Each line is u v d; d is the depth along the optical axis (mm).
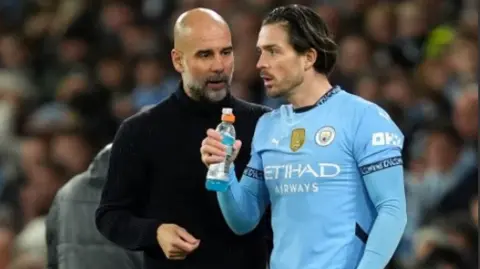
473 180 30578
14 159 44031
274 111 19844
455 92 36875
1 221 34906
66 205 22844
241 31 44031
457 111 32594
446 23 41188
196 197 20766
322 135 18828
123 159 20891
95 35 51250
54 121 38281
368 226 18766
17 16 55344
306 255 18703
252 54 42438
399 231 18281
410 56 40469
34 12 55031
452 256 25922
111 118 43531
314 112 19078
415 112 36750
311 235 18703
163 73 45469
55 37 52406
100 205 21109
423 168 32875
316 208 18703
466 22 38875
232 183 19500
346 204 18641
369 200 18797
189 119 20859
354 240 18609
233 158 19297
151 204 20953
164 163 20812
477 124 32188
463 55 37500
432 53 38875
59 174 35406
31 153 38500
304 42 19016
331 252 18562
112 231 20719
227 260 20797
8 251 32438
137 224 20438
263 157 19469
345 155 18672
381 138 18547
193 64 20406
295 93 19250
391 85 37469
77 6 52125
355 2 43156
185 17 20656
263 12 45344
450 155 32344
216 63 20328
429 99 37125
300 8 19297
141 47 47625
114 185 20984
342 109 18922
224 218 20578
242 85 41875
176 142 20812
